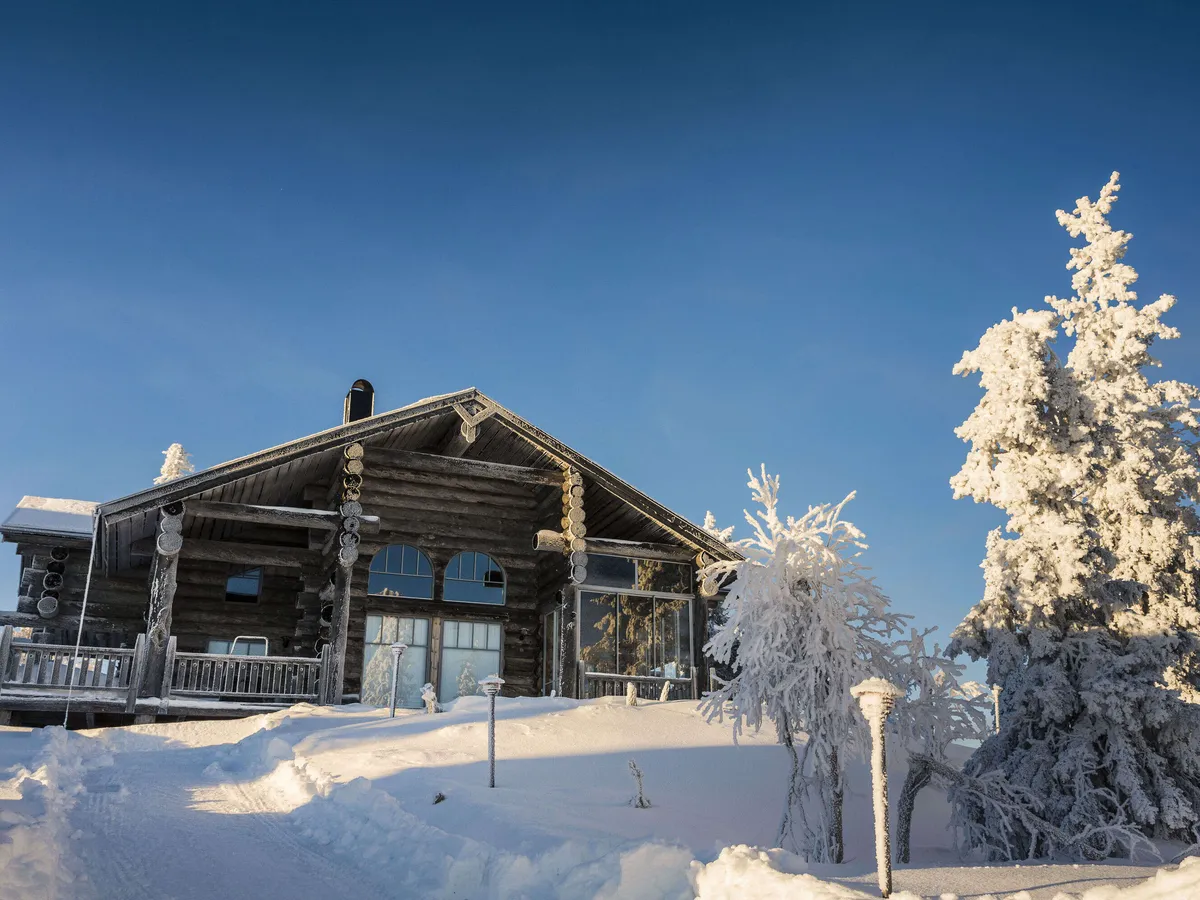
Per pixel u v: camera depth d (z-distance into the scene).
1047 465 16.48
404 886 8.34
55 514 25.56
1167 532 17.72
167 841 9.70
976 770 14.46
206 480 20.16
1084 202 20.02
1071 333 19.73
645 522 24.25
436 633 23.48
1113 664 14.41
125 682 19.17
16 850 7.54
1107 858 11.92
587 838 8.87
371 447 22.25
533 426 23.05
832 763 11.10
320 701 20.50
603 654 23.16
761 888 6.61
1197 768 14.03
